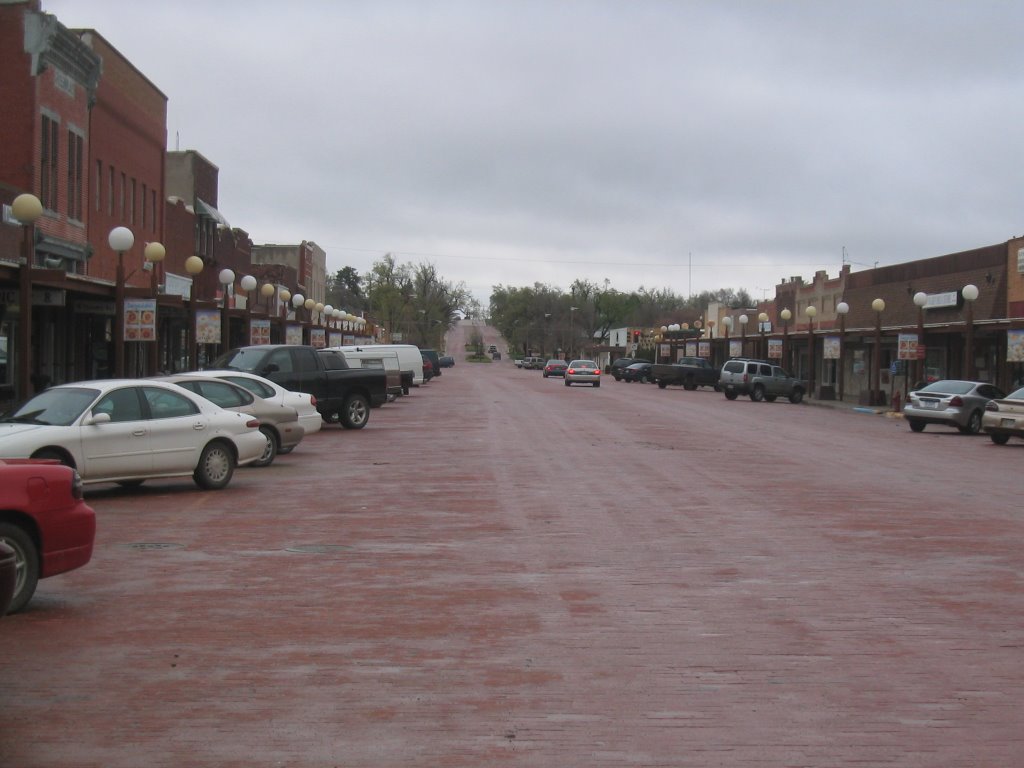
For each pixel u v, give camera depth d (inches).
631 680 276.1
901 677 281.4
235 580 394.9
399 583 391.5
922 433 1289.4
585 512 570.3
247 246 2454.5
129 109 1510.8
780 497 640.4
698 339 3105.3
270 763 218.1
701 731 238.7
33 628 323.6
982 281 1787.6
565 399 1924.2
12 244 1107.9
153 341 979.9
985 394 1289.4
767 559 444.1
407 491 649.6
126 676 276.7
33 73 1154.7
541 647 306.5
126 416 595.2
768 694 265.7
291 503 594.6
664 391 2477.9
